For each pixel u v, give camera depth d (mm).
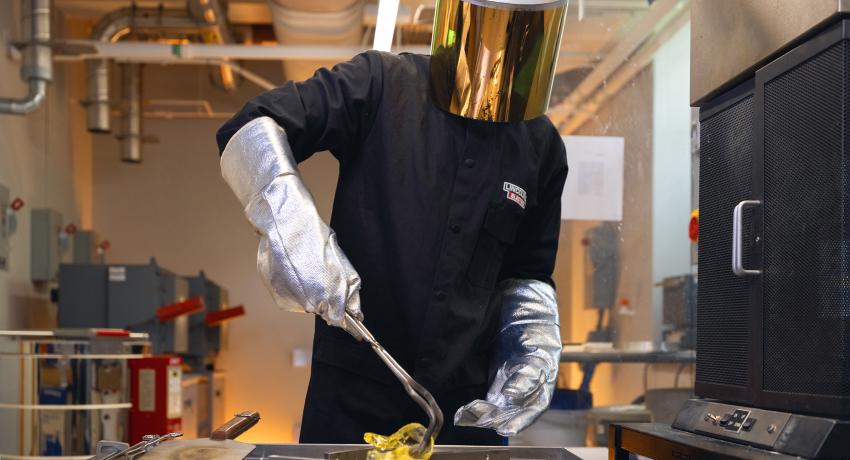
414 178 1358
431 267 1345
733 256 1230
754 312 1233
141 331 5965
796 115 1149
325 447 1106
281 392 8609
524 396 1255
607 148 3670
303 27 5637
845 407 1017
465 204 1365
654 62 3693
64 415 4070
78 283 5883
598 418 3605
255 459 1030
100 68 6918
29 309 6125
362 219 1375
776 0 1213
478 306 1381
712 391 1366
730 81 1356
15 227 5707
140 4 7117
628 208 3654
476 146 1375
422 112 1384
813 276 1088
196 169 8695
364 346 1348
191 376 6355
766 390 1186
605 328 3621
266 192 1156
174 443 1118
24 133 6188
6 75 5723
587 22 3688
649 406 3613
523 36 1246
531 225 1524
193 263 8633
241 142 1211
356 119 1372
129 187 8602
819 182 1086
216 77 7891
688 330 3615
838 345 1031
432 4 5293
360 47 6004
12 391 4062
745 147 1316
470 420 1158
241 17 7133
